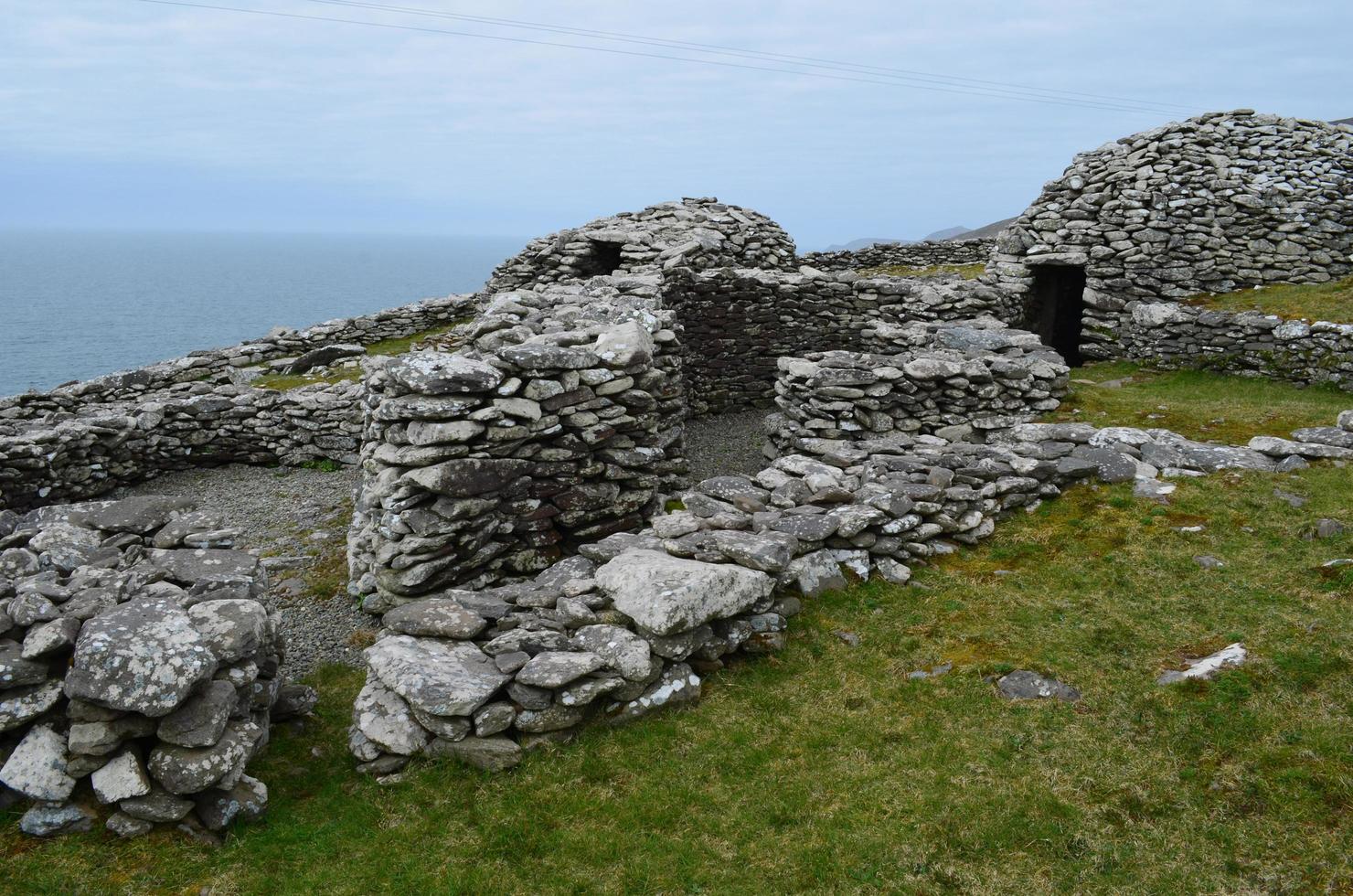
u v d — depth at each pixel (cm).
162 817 568
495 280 2600
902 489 965
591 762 648
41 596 621
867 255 3275
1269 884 498
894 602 861
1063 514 1012
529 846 575
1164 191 2095
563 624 729
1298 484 1016
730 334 1975
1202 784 579
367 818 604
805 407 1445
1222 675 676
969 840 554
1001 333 1680
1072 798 581
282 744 717
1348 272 1977
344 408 1694
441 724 642
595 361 1041
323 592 1099
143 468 1672
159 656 567
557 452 991
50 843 556
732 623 769
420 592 914
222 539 813
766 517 919
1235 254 2042
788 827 583
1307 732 602
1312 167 2062
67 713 581
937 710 691
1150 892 503
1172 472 1074
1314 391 1589
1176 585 839
